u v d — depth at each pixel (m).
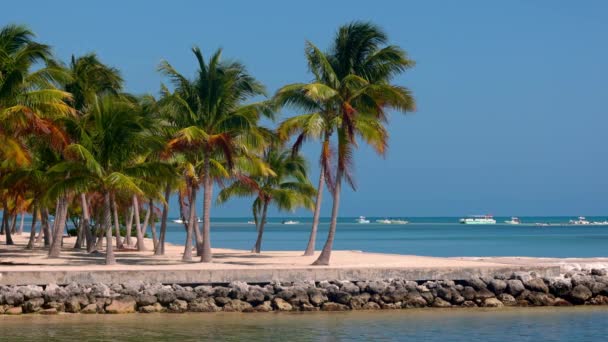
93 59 59.88
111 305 38.91
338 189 48.31
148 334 33.47
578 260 53.88
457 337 33.81
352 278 42.44
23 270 39.06
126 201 75.12
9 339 32.00
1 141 45.91
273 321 37.34
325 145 48.25
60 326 35.09
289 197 67.62
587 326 36.88
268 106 51.16
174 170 48.97
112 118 46.88
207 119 50.94
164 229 64.94
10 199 85.88
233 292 40.31
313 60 48.53
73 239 105.88
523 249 105.06
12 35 46.34
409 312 40.78
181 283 40.53
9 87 43.72
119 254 66.75
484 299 43.19
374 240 150.38
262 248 103.69
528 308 42.81
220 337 33.06
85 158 44.88
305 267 42.69
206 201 52.47
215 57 50.84
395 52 47.38
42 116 47.94
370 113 48.41
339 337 33.47
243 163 56.09
